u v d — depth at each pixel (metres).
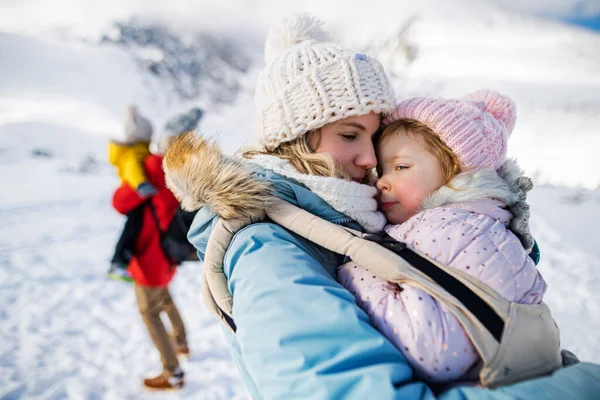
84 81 68.62
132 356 3.10
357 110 1.00
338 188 0.93
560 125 20.30
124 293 4.27
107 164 17.16
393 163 1.05
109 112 53.53
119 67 78.25
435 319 0.72
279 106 1.04
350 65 1.03
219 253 0.90
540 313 0.76
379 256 0.80
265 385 0.71
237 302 0.80
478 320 0.71
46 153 20.84
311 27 1.24
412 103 1.06
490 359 0.69
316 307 0.72
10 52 69.19
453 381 0.73
